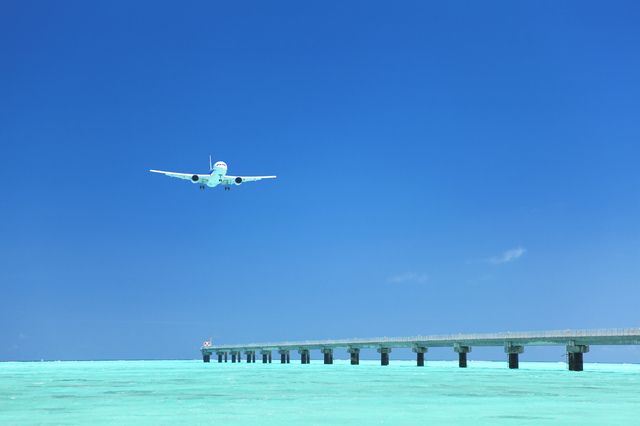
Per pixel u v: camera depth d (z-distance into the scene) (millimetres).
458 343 127625
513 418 40375
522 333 112375
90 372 126062
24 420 40375
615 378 86688
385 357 155750
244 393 60969
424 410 44938
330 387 69000
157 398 55812
